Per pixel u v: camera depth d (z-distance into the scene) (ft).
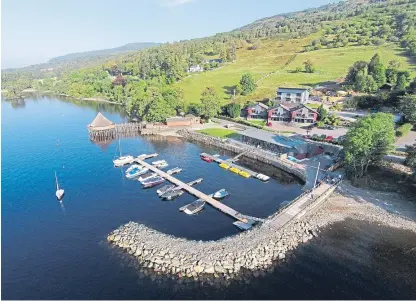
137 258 163.53
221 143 351.67
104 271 155.53
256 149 323.37
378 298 136.87
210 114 439.63
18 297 140.97
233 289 142.31
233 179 265.95
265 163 300.61
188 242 172.24
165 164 300.20
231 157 320.50
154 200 230.48
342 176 244.63
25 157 330.95
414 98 329.31
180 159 319.06
